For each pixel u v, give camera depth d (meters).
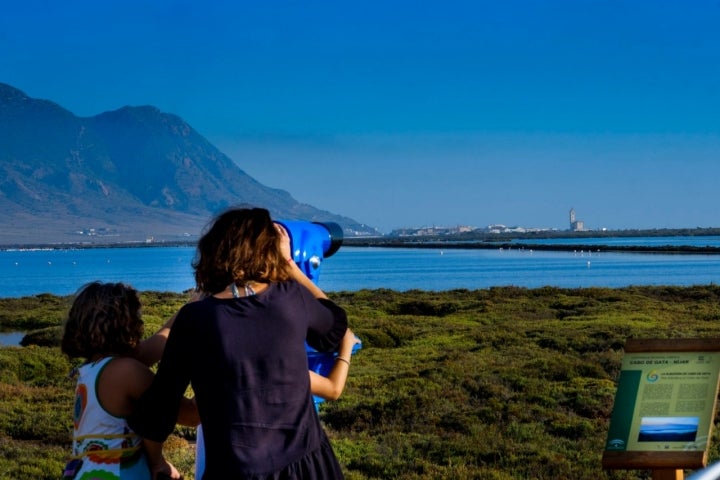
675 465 3.99
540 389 16.42
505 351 23.81
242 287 3.20
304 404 3.17
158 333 3.61
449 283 90.12
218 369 3.06
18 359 22.73
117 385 3.34
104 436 3.34
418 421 13.95
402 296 55.50
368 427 13.82
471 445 11.95
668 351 4.10
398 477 10.39
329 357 3.89
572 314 39.22
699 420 4.01
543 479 10.20
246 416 3.05
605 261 138.75
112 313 3.39
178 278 121.56
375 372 20.72
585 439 12.47
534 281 89.56
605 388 16.44
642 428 4.06
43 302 61.06
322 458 3.19
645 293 50.06
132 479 3.35
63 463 11.21
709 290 49.44
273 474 3.03
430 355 24.08
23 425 13.92
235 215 3.29
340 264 155.75
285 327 3.15
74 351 3.44
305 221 4.26
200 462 3.49
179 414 3.37
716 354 4.04
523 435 12.66
